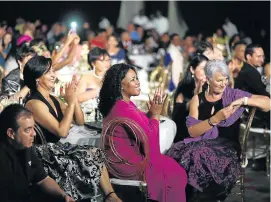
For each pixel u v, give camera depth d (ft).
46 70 14.79
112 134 14.42
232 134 17.58
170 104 21.15
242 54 26.16
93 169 13.62
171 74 32.68
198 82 19.21
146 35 62.54
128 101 15.26
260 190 20.52
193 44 46.24
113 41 36.27
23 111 12.05
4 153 11.92
